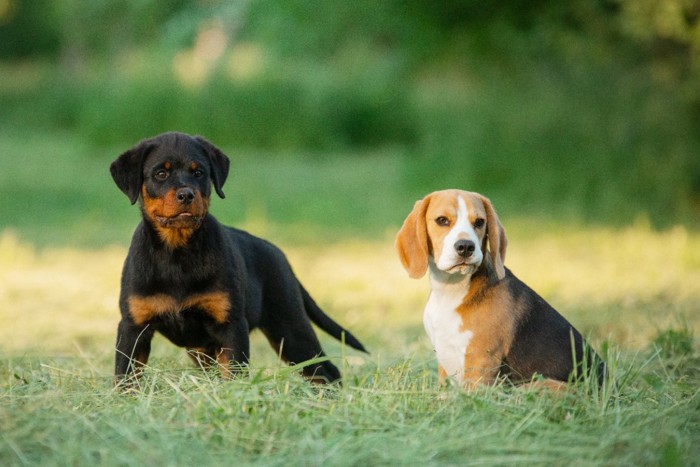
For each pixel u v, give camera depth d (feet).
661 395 23.08
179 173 24.44
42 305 40.93
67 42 179.01
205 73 122.21
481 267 23.73
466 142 75.82
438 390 22.33
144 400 21.38
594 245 54.49
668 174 66.23
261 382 21.85
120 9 168.55
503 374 23.52
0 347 32.68
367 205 74.13
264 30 137.28
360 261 52.75
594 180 68.33
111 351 30.50
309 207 72.90
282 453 18.63
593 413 20.98
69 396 22.48
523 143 72.49
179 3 165.07
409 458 18.15
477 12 73.00
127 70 126.72
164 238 24.14
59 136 133.39
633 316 36.32
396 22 81.15
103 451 18.20
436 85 115.44
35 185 83.82
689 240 53.78
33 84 158.20
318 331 37.14
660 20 57.82
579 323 35.50
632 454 18.60
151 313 24.21
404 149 120.57
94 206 74.28
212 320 24.49
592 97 70.03
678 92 67.67
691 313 36.63
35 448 18.66
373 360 29.71
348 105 122.93
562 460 18.37
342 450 18.53
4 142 124.16
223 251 24.70
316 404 21.07
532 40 72.08
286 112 119.03
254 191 82.48
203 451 18.47
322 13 111.34
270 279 27.04
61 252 55.01
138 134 115.65
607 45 69.36
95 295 42.98
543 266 47.26
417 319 39.01
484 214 23.67
